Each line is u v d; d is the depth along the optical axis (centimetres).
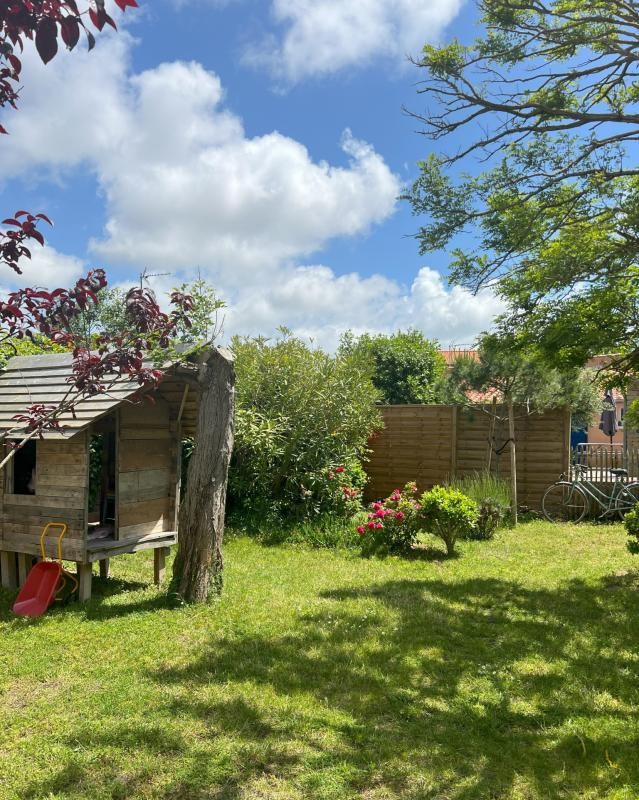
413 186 705
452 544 868
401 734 356
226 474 618
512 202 687
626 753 341
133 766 314
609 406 1709
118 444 638
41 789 294
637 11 622
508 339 781
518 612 593
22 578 681
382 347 1845
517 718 381
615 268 650
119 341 357
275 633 515
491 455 1201
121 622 540
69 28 169
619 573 752
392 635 518
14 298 296
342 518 1008
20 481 702
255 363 1107
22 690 403
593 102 723
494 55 668
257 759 324
